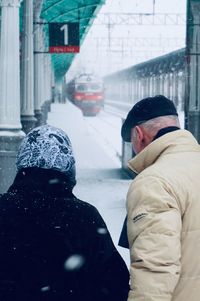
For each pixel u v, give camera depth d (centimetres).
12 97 1019
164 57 3847
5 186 1005
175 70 3641
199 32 1736
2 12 1025
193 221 237
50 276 221
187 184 239
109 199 1158
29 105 1525
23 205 227
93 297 226
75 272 221
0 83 1023
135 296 221
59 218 225
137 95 5625
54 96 7019
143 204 231
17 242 223
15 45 1026
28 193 229
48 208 226
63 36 1647
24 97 1523
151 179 238
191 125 1797
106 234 229
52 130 234
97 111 5888
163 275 219
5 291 220
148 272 220
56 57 4791
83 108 5841
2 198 231
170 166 244
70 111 4472
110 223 916
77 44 1642
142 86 5297
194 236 237
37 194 228
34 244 222
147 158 258
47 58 3581
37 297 220
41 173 229
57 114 4069
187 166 246
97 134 3750
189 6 1703
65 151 232
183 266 236
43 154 229
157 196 231
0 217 226
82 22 2783
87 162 1842
